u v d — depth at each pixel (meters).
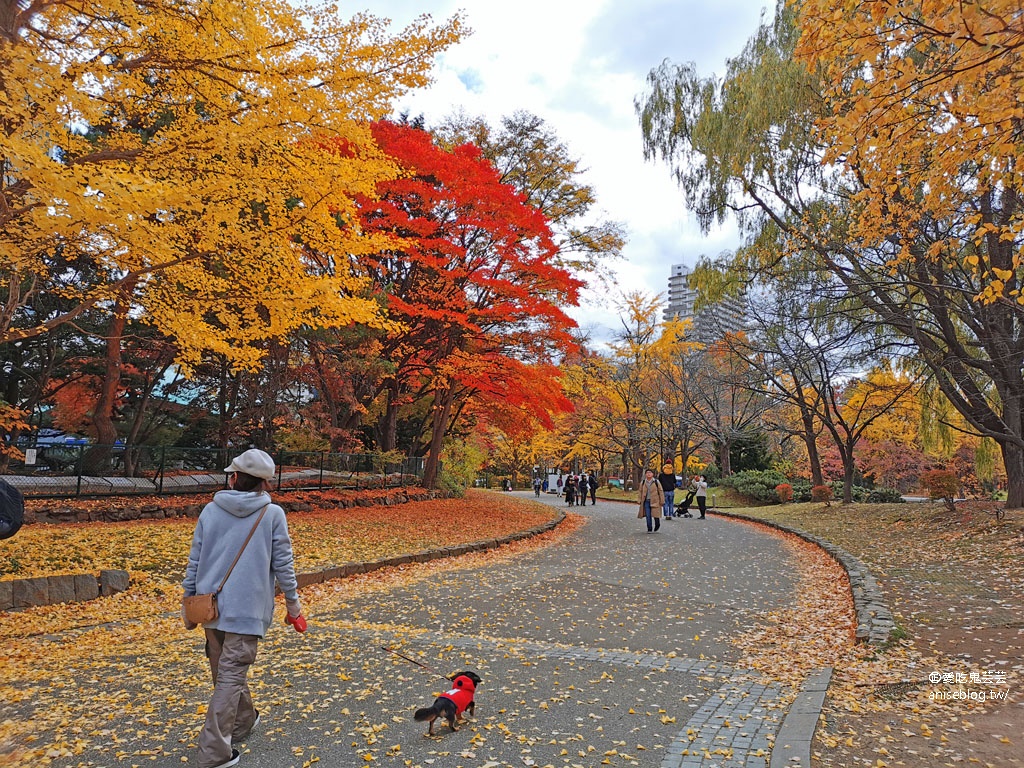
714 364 29.50
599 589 9.24
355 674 5.12
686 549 13.95
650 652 6.04
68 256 8.30
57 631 6.59
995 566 9.71
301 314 8.74
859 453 34.62
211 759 3.29
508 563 12.00
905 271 11.18
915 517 15.83
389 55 7.41
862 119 5.23
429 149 16.09
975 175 8.18
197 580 3.46
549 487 44.56
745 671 5.46
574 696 4.71
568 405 19.95
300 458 18.91
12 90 5.89
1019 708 4.33
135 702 4.45
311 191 7.92
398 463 22.86
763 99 13.44
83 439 20.20
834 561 11.70
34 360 18.17
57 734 3.87
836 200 13.99
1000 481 37.12
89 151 7.48
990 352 12.04
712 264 16.78
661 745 3.85
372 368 18.19
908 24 4.71
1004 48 4.16
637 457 40.16
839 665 5.44
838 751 3.72
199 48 7.03
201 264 8.82
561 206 24.64
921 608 7.28
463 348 19.88
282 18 7.10
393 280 20.08
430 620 7.31
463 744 3.82
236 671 3.40
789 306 14.62
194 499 14.16
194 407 22.17
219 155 7.66
